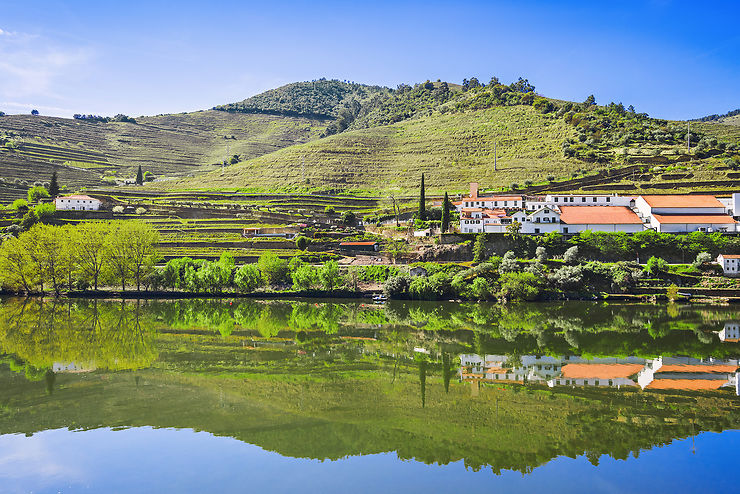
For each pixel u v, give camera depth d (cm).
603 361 7256
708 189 17875
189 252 16538
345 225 19262
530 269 12850
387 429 4784
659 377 6378
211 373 6681
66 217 19238
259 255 16288
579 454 4281
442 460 4169
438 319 10788
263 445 4431
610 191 18950
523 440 4509
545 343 8462
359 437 4603
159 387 6016
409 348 8212
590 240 14088
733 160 19850
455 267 13962
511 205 17462
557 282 12600
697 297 12056
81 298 13925
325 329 9831
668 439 4516
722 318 10256
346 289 13850
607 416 5109
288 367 7025
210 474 3884
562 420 4997
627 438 4553
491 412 5225
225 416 5097
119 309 12156
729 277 12612
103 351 7844
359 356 7681
